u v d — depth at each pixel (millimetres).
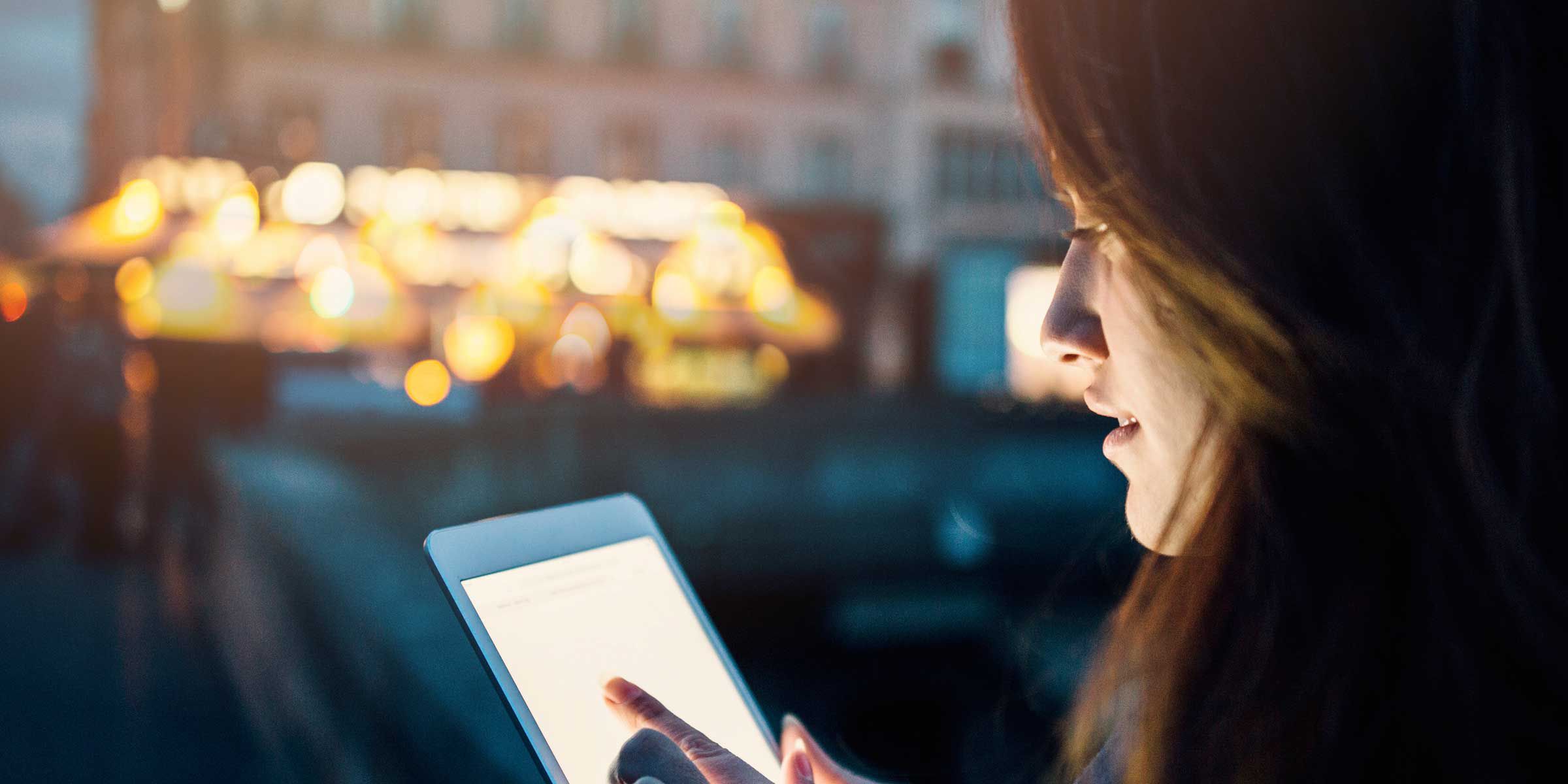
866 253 31141
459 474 12586
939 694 5621
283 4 29062
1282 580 518
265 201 23203
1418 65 512
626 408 14750
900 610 7707
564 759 857
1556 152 494
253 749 4664
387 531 9492
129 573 8625
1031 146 632
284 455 13773
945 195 31516
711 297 28484
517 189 29797
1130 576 988
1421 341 492
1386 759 492
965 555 9219
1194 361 533
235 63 27438
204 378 14500
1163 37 536
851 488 11031
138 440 11828
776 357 28766
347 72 29625
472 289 27000
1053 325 639
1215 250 514
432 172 29422
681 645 975
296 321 21922
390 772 4145
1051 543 9492
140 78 21641
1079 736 788
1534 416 475
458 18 30344
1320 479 507
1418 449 490
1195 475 575
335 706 4953
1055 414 11398
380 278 24766
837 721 5629
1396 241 504
